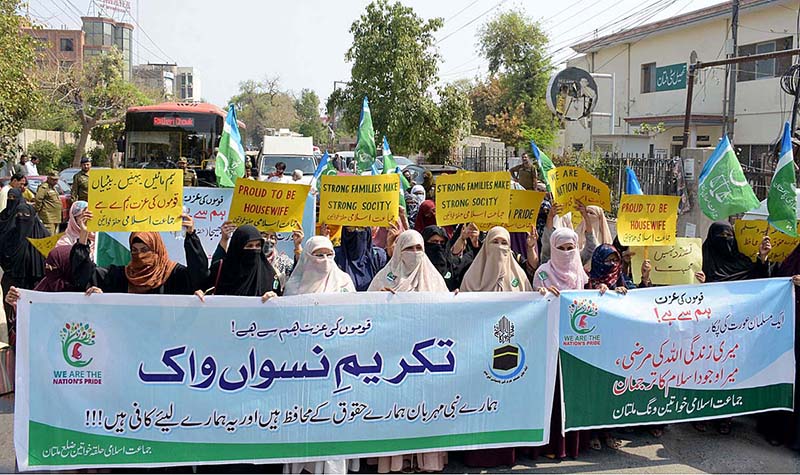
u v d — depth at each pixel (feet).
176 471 15.24
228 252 15.39
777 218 17.84
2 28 62.69
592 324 16.17
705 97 72.49
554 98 68.90
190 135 55.62
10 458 16.25
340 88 77.97
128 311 14.03
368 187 18.85
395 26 75.51
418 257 16.20
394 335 15.03
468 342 15.42
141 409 14.11
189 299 14.23
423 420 15.23
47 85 118.62
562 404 16.06
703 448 17.54
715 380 17.04
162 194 15.28
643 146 78.23
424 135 77.15
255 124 256.52
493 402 15.60
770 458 17.01
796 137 44.19
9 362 17.66
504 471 15.90
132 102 127.24
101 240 21.65
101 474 14.56
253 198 17.63
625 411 16.52
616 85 85.76
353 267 20.06
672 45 76.84
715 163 20.04
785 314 17.47
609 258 17.13
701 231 38.93
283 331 14.57
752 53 67.56
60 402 13.80
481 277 16.89
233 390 14.43
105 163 129.08
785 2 63.31
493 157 76.33
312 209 25.64
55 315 13.75
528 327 15.74
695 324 16.87
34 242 20.29
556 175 19.34
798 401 17.22
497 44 120.98
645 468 16.24
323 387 14.75
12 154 72.69
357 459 15.61
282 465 15.75
